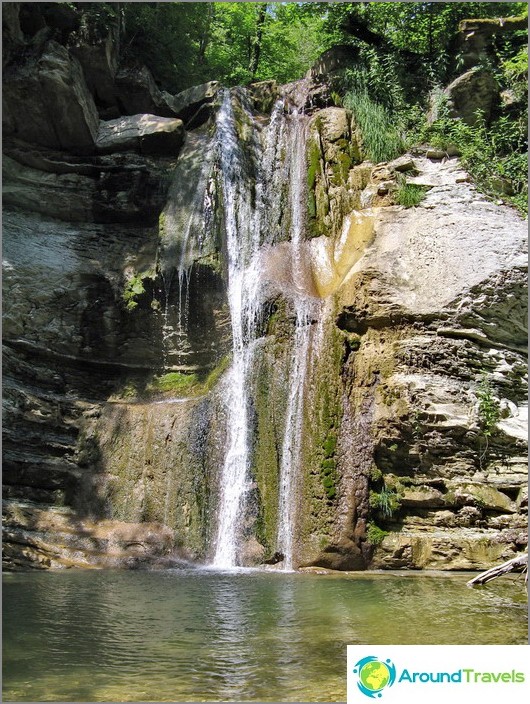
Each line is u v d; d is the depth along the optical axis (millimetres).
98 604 8586
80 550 12336
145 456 14000
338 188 16750
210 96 19078
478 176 15695
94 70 17969
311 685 5609
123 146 17984
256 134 18594
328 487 12039
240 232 17234
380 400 12531
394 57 18641
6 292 15781
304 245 16641
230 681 5699
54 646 6703
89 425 14812
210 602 8703
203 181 17281
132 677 5809
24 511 13156
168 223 17016
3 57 16750
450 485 12094
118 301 16469
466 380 12789
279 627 7363
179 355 16312
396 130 17328
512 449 12430
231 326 16000
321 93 18609
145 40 20484
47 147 17672
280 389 13258
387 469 12383
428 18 19625
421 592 9367
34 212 17328
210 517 13055
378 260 13719
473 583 10008
